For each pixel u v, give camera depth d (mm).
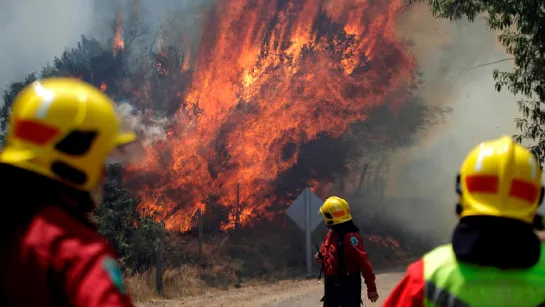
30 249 1834
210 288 15914
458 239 2439
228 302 13367
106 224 15703
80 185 2018
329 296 6879
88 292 1757
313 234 22266
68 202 1986
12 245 1857
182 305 13055
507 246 2338
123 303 1775
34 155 1959
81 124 1979
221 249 19344
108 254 1880
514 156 2391
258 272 18406
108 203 16391
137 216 17562
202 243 19516
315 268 19562
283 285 16516
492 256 2354
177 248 18062
